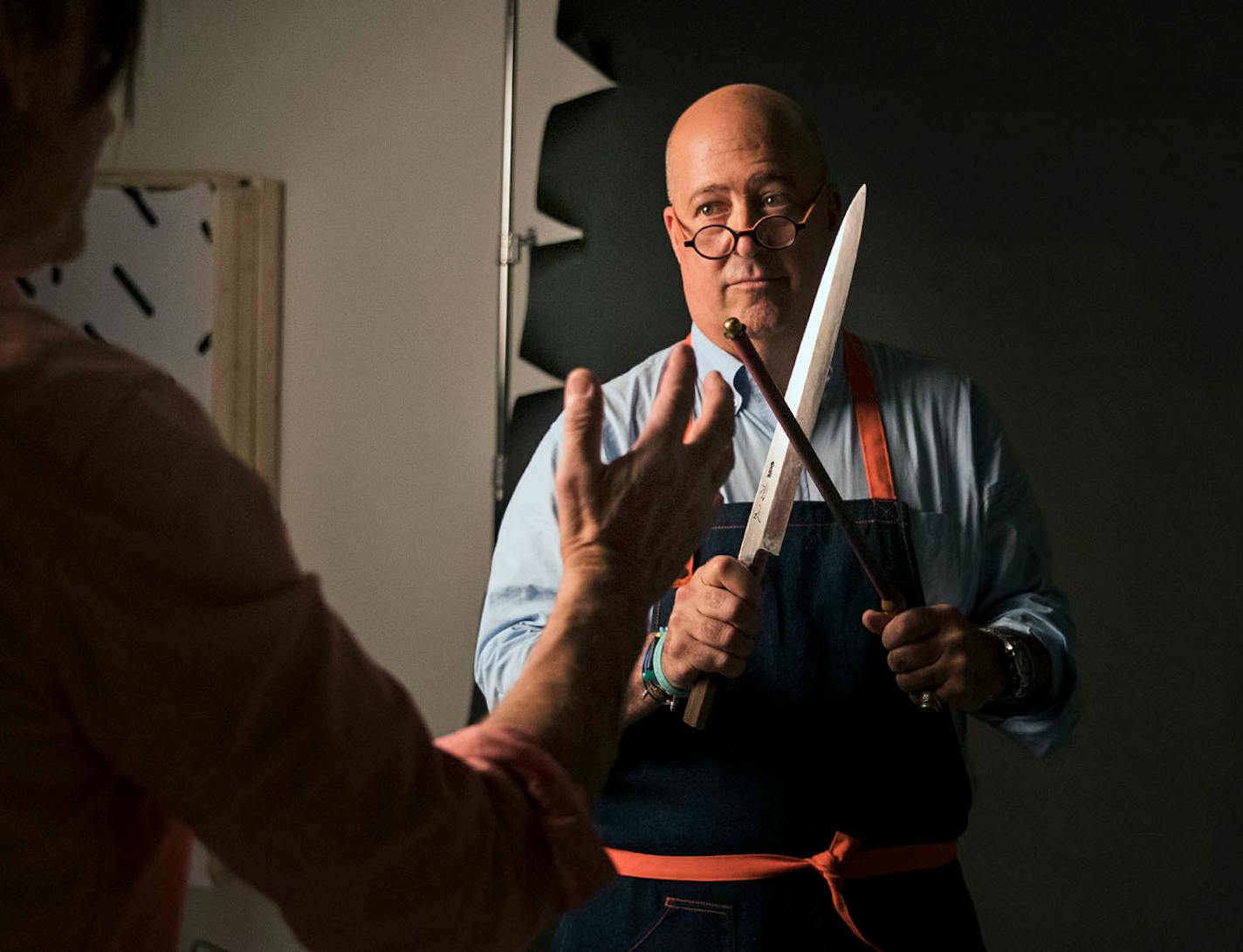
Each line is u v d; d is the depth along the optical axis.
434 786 0.57
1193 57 2.69
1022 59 2.74
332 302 3.20
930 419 1.68
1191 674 2.65
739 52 2.83
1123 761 2.66
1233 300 2.66
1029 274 2.73
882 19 2.78
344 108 3.19
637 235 2.85
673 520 0.73
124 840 0.56
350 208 3.19
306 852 0.54
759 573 1.43
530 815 0.61
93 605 0.51
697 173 1.65
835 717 1.52
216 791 0.53
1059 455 2.71
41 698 0.52
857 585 1.57
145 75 3.21
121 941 0.57
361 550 3.20
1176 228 2.69
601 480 0.71
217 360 3.16
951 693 1.43
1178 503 2.67
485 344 3.16
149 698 0.51
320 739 0.53
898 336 2.76
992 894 2.70
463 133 3.16
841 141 2.79
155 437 0.52
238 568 0.52
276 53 3.21
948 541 1.64
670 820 1.49
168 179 3.18
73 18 0.55
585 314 2.86
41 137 0.55
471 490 3.17
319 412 3.21
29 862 0.52
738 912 1.45
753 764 1.50
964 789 1.55
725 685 1.53
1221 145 2.67
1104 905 2.66
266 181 3.17
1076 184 2.72
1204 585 2.65
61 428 0.50
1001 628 1.54
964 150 2.75
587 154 2.88
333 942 0.56
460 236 3.17
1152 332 2.69
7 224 0.56
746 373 1.65
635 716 1.47
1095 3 2.72
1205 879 2.63
